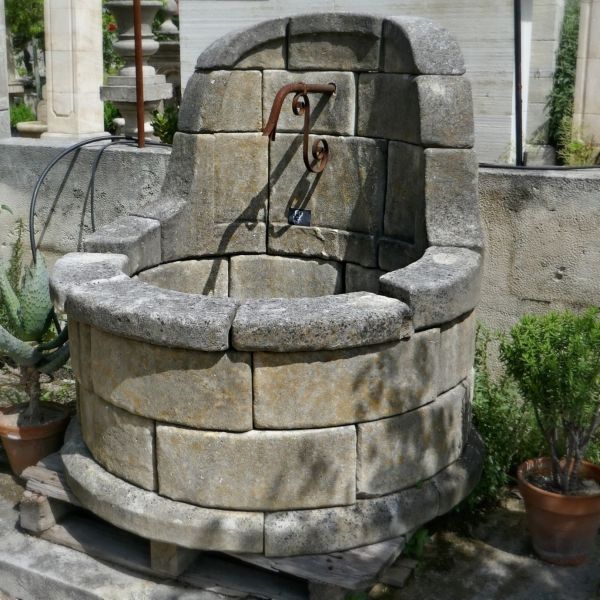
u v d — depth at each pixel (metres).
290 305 3.42
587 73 7.00
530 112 8.70
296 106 4.54
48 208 6.08
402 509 3.58
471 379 4.07
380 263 4.71
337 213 4.90
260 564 3.50
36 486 4.06
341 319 3.30
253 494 3.48
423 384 3.59
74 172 5.92
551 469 4.11
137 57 5.72
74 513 4.21
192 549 3.72
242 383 3.37
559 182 4.48
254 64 4.87
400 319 3.40
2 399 5.32
